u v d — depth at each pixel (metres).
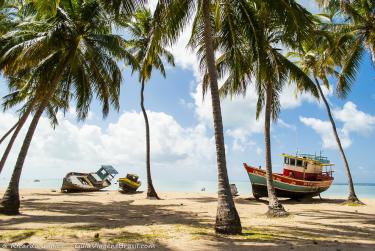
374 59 17.28
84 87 17.47
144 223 11.87
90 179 36.00
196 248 7.46
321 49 19.42
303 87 16.08
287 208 19.95
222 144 9.83
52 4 9.34
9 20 17.86
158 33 10.64
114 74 16.78
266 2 10.50
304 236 9.73
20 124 17.36
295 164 26.72
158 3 10.28
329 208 19.88
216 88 10.13
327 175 29.25
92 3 15.94
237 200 24.98
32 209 16.08
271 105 16.72
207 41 10.41
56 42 15.04
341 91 18.56
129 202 21.58
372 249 7.86
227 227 9.29
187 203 21.41
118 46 16.20
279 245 8.02
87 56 16.44
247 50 12.38
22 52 13.93
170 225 11.30
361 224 12.87
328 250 7.55
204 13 10.53
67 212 15.24
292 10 10.02
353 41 18.08
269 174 15.24
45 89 15.72
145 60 11.22
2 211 13.34
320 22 18.41
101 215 14.34
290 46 14.62
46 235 8.55
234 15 11.48
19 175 13.98
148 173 24.62
